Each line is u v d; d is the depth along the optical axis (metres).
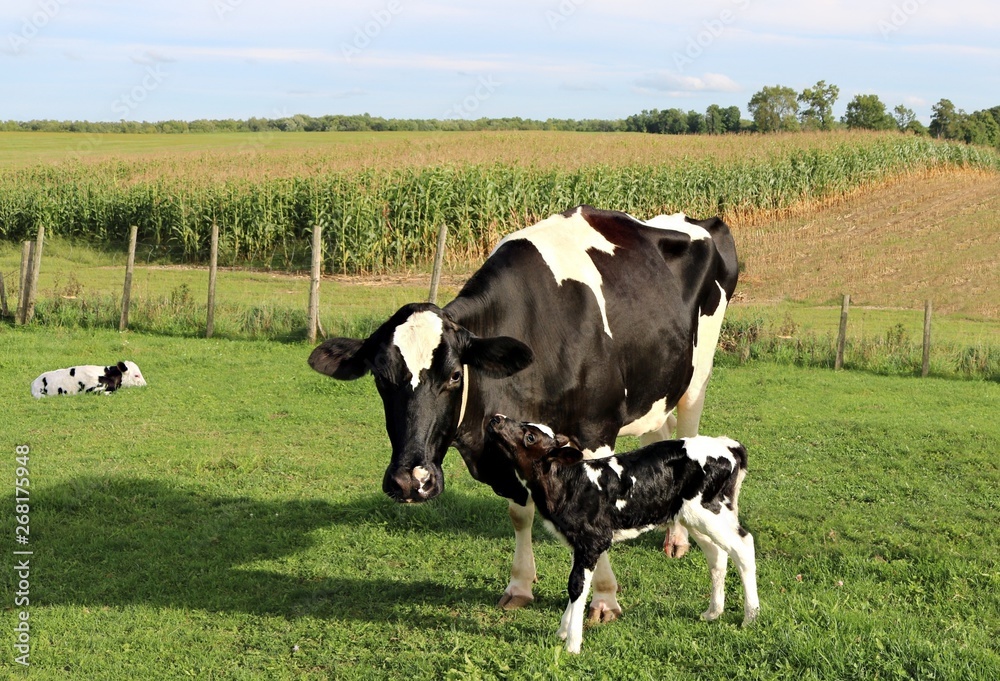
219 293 23.98
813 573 6.62
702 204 36.53
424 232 28.92
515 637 5.69
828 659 4.86
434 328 5.20
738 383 15.38
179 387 13.82
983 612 5.81
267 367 15.35
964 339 20.64
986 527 7.73
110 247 31.86
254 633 5.86
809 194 40.19
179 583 6.70
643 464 5.50
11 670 5.35
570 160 36.81
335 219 28.12
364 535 7.70
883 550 7.11
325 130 102.06
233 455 10.19
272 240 30.20
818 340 18.12
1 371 14.56
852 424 12.12
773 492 8.91
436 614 6.13
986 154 52.44
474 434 5.67
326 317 18.33
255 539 7.60
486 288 5.91
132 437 11.06
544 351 6.02
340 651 5.60
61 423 11.68
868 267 30.64
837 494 8.90
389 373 5.19
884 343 17.92
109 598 6.45
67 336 17.45
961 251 32.22
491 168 32.03
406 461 5.07
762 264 31.61
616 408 6.51
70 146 65.06
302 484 9.20
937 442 11.05
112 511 8.27
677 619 5.79
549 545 7.45
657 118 103.06
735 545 5.56
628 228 7.16
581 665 5.03
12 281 24.56
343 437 11.24
